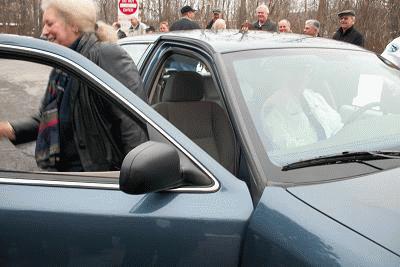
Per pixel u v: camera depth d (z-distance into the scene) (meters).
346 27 7.89
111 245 1.83
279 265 1.72
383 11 18.48
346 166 2.14
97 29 2.50
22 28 22.08
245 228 1.84
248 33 3.24
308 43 3.01
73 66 1.97
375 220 1.71
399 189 1.92
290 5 21.80
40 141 2.10
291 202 1.87
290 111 2.49
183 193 1.87
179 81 3.09
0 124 2.07
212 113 2.86
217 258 1.83
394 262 1.52
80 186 1.90
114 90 1.96
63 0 2.39
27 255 1.86
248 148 2.16
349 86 2.75
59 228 1.83
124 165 1.73
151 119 1.95
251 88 2.51
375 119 2.62
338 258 1.59
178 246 1.81
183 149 1.93
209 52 2.77
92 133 2.09
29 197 1.87
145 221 1.81
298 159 2.20
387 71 2.95
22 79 2.03
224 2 23.59
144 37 4.36
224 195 1.89
